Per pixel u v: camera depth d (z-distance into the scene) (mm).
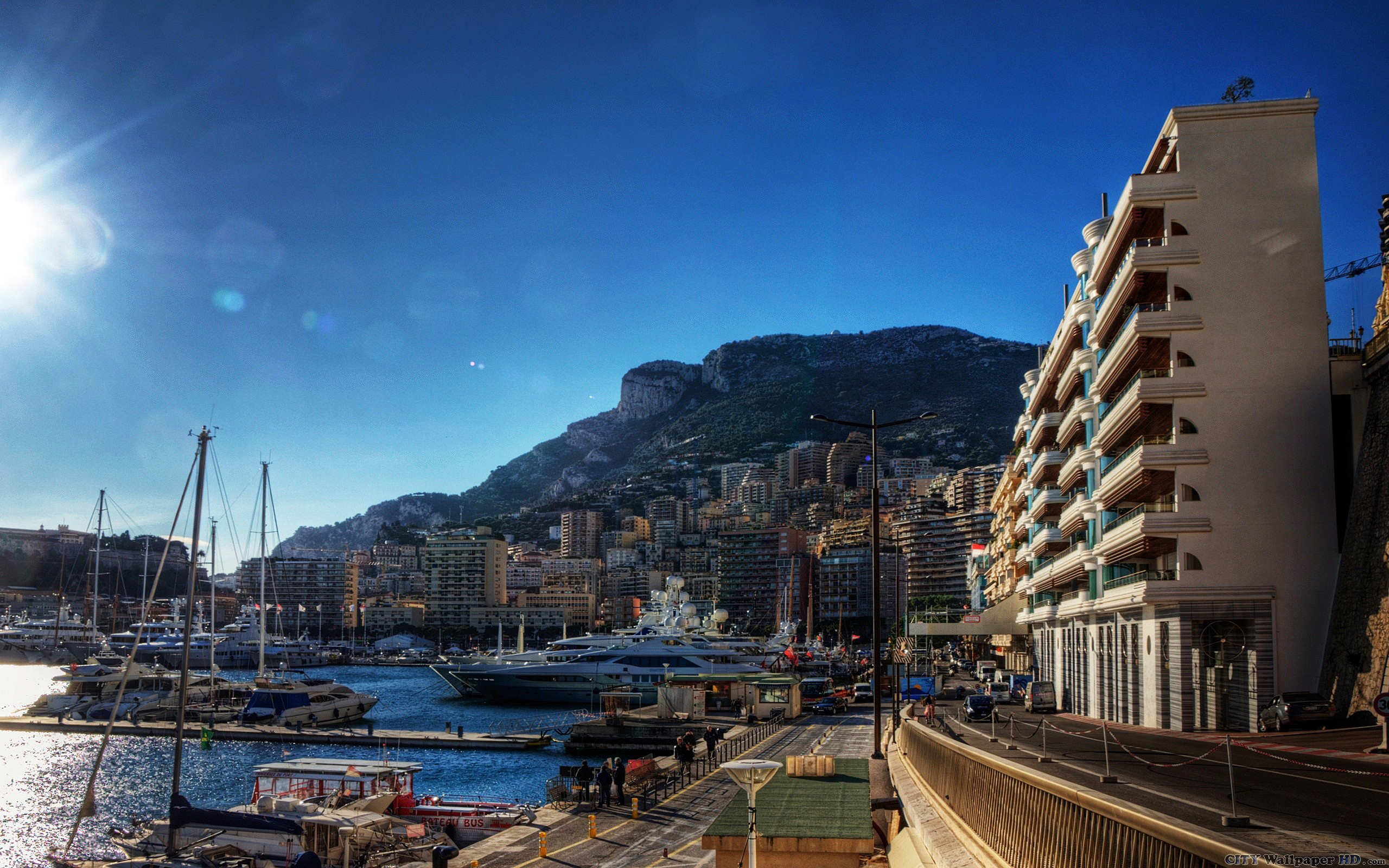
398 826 43438
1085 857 11609
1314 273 50281
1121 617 58375
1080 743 41062
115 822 60969
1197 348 50375
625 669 121938
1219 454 49500
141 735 96500
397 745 87500
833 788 27922
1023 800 14258
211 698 108812
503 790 67250
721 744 62625
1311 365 49625
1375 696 40750
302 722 101750
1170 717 49969
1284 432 49250
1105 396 64312
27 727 99562
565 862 32938
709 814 41062
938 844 18516
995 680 95000
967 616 121688
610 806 43406
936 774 24781
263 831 38375
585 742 80812
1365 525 45094
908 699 87250
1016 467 111625
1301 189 51000
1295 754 32906
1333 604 47156
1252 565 48375
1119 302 56312
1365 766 28797
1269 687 46938
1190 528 48969
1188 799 22125
